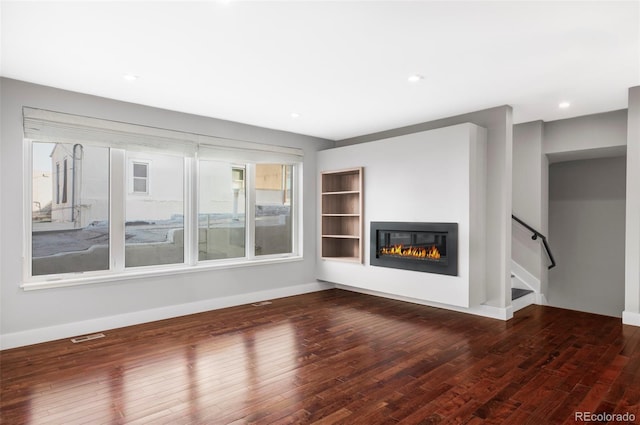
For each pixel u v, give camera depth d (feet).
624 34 8.32
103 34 8.24
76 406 7.75
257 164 17.51
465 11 7.34
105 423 7.11
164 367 9.70
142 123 13.61
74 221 12.48
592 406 7.69
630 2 7.02
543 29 8.09
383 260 16.21
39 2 6.91
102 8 7.15
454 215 13.84
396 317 14.34
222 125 15.83
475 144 13.84
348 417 7.30
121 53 9.24
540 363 9.87
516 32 8.23
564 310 15.35
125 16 7.47
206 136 15.33
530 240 16.87
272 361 10.09
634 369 9.45
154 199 14.26
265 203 17.84
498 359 10.16
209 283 15.40
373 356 10.42
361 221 17.10
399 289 15.65
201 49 9.04
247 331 12.63
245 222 17.07
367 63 9.92
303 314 14.76
